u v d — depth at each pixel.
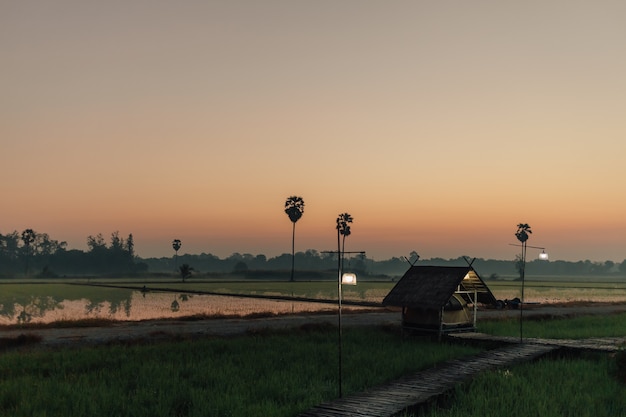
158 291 91.31
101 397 18.14
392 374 23.05
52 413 16.58
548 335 35.06
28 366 23.61
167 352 27.59
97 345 31.34
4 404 17.64
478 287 37.03
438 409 18.14
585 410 17.69
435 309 33.94
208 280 152.50
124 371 22.48
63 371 22.53
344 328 39.69
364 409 17.11
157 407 17.19
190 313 54.06
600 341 31.89
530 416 16.98
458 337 32.88
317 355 27.27
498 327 39.44
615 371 23.80
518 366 24.77
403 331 35.62
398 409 17.09
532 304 67.12
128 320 46.19
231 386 20.34
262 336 35.16
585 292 104.00
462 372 23.20
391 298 35.62
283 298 74.88
